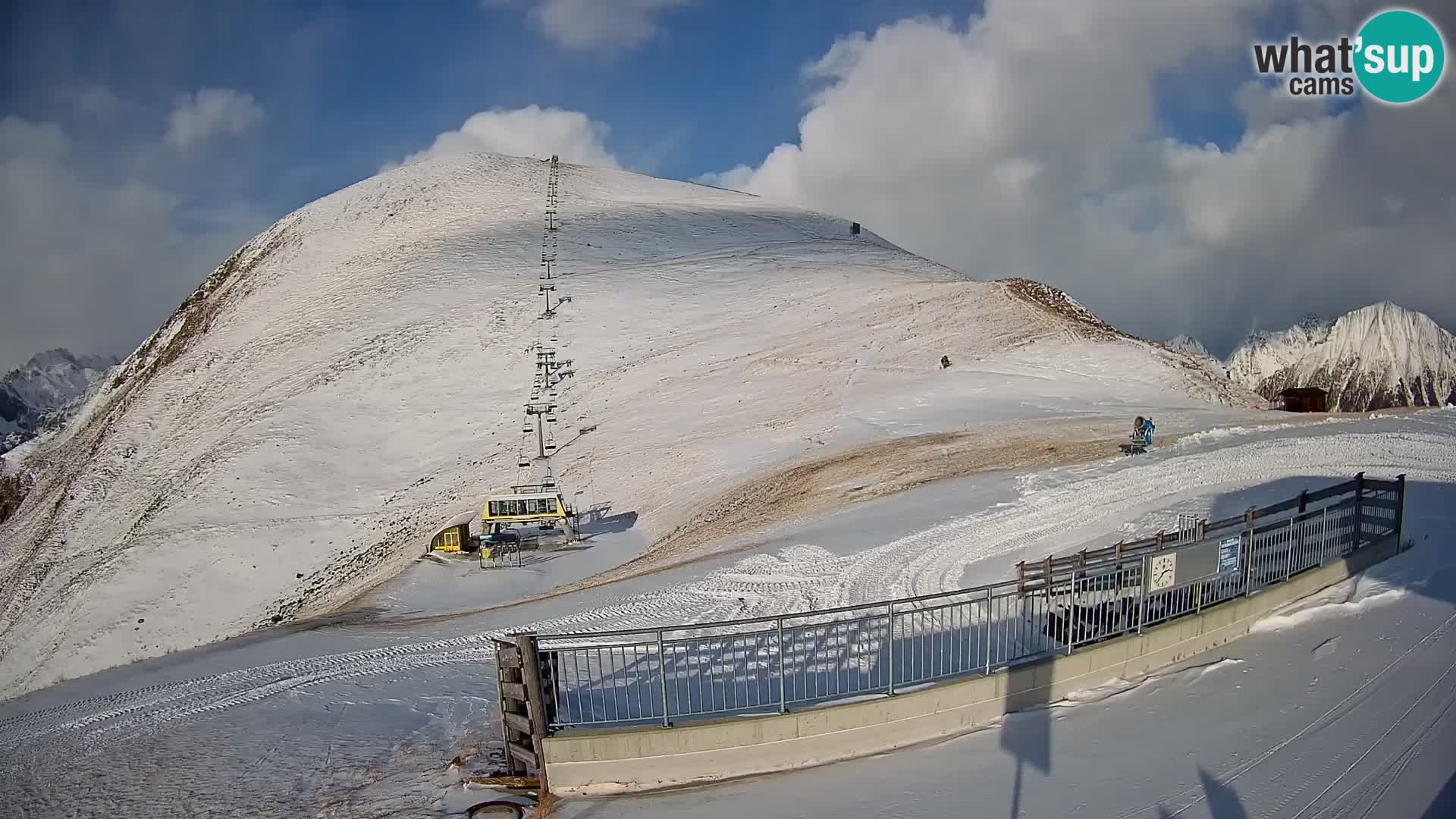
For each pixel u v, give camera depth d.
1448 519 15.62
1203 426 29.55
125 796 10.89
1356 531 13.45
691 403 45.34
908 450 30.61
